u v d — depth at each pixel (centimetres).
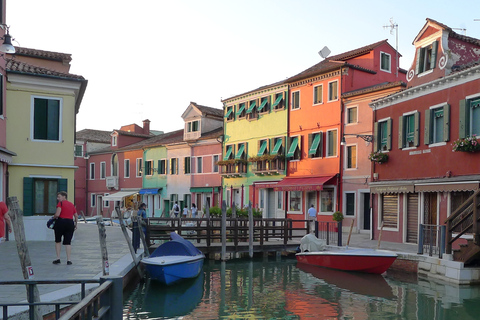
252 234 1859
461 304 1091
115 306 517
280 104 3033
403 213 1925
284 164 2978
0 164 1553
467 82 1600
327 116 2678
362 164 2442
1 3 1533
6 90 1645
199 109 3750
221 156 3534
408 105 1930
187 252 1371
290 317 991
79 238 1848
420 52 1928
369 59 2739
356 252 1516
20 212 603
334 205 2591
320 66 2991
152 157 4253
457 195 1648
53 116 1723
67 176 1733
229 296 1195
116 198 4303
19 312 660
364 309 1054
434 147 1753
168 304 1100
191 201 3797
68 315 376
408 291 1232
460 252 1310
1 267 1027
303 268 1656
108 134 5434
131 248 1260
